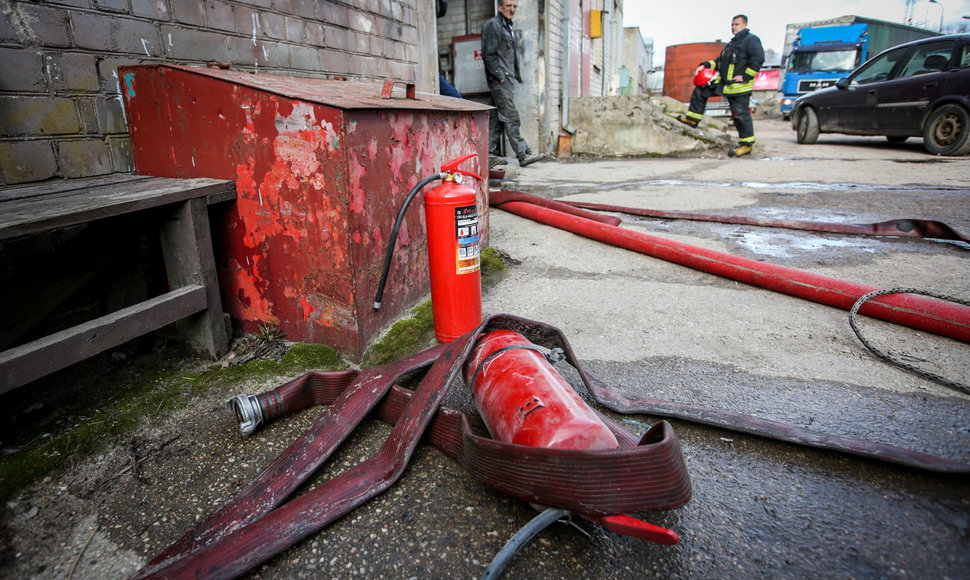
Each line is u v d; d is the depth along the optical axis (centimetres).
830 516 151
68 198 189
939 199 556
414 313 268
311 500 150
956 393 209
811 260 374
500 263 367
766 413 199
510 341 176
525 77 1022
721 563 136
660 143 1088
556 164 980
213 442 188
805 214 516
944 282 322
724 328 271
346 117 200
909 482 163
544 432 135
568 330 272
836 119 1073
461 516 152
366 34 412
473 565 136
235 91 217
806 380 221
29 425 191
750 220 478
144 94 239
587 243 426
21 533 149
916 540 142
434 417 179
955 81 842
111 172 247
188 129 233
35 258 216
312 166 211
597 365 236
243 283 249
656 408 193
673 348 251
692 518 150
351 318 226
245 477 172
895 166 790
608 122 1113
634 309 297
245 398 189
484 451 138
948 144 873
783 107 2123
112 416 198
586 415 140
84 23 228
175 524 154
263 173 223
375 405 188
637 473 122
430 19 514
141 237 243
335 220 213
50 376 213
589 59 1522
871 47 1978
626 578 131
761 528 147
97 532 151
